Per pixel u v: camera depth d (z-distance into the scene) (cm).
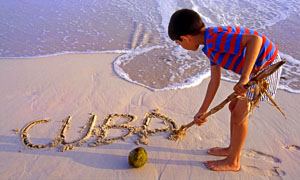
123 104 361
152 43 550
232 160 261
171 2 773
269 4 786
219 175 259
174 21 216
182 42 226
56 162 272
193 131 314
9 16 650
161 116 339
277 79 243
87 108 352
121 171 262
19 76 419
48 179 253
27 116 336
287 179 254
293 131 313
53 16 662
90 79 414
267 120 330
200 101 370
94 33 582
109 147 291
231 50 206
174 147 292
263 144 295
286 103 362
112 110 350
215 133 311
